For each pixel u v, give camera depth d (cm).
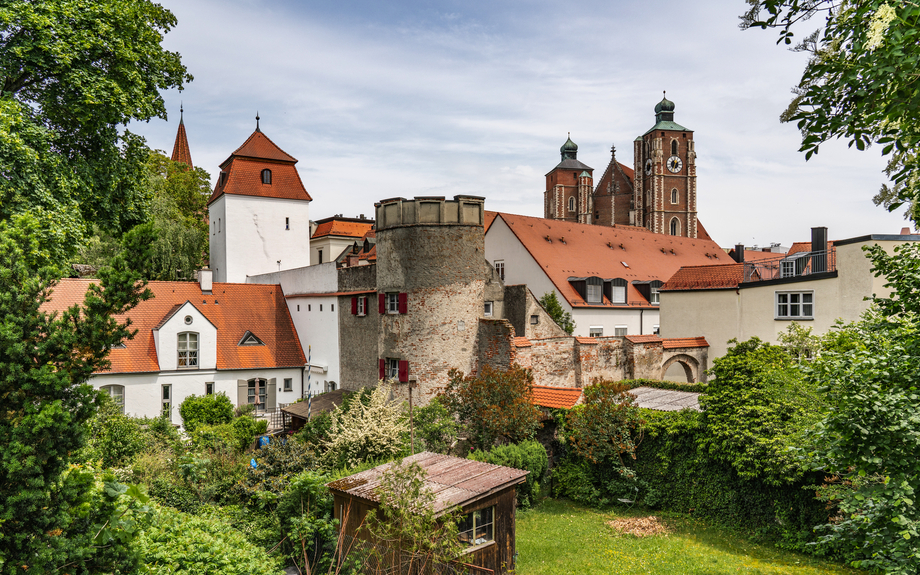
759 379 1759
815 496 1587
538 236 4809
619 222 9806
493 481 1299
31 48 1762
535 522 1917
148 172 5053
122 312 607
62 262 1708
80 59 1927
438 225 2689
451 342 2695
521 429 2156
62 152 2031
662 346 3178
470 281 2747
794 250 6856
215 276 5119
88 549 540
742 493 1819
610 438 2095
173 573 914
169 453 1936
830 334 1636
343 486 1315
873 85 637
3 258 555
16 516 523
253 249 4884
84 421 573
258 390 3528
